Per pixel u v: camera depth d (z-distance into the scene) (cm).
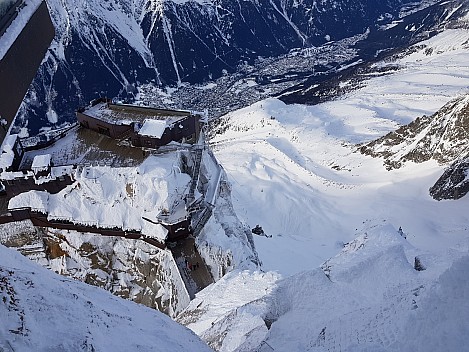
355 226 7812
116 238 5044
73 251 5159
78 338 1542
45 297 1698
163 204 4772
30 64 1989
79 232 5078
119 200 4934
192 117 5362
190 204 4862
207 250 4894
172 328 2072
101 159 5147
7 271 1753
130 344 1695
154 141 5022
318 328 2208
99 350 1547
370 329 1881
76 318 1672
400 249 2817
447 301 1630
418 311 1702
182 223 4731
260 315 2575
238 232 5556
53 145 5525
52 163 5097
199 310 3547
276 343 2250
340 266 2841
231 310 3064
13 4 1883
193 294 4456
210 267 4841
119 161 5081
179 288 4594
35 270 2152
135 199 4881
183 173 4975
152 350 1727
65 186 5006
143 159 5078
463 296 1606
